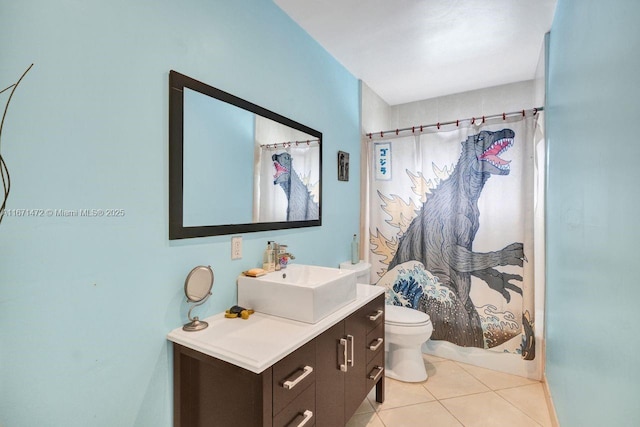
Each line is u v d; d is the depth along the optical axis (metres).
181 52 1.32
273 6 1.85
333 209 2.49
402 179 2.83
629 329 0.87
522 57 2.46
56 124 0.96
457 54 2.43
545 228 2.24
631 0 0.84
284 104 1.94
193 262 1.39
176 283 1.32
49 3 0.94
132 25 1.15
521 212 2.34
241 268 1.63
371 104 3.09
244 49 1.65
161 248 1.26
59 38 0.96
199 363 1.21
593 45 1.16
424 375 2.32
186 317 1.35
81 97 1.01
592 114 1.18
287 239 1.98
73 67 0.99
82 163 1.02
